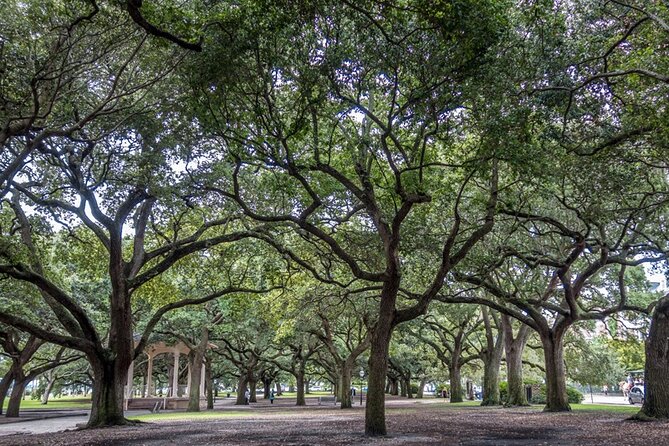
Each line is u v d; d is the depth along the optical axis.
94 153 19.47
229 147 14.71
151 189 16.64
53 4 11.92
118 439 15.70
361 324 39.47
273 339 39.53
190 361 41.00
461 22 10.22
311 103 13.07
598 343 42.22
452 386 44.50
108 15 12.53
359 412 32.09
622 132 14.55
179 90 15.60
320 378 81.88
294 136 14.14
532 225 23.61
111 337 20.61
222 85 12.75
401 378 68.62
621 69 13.12
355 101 14.05
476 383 62.81
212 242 20.02
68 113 15.05
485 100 12.80
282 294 28.86
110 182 18.14
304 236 20.33
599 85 13.70
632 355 38.22
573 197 19.62
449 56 11.76
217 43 11.94
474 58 11.61
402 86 13.80
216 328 37.50
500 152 12.62
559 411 26.80
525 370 46.00
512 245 22.59
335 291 29.19
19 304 25.44
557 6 13.34
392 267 15.80
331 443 13.93
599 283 29.25
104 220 19.59
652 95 13.31
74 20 12.38
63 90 15.16
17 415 32.16
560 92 12.56
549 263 22.16
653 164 17.23
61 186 21.27
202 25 11.27
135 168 17.45
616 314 29.56
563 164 16.09
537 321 26.84
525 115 12.52
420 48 11.92
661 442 12.89
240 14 11.51
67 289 28.33
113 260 20.34
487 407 34.28
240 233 20.11
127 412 35.03
